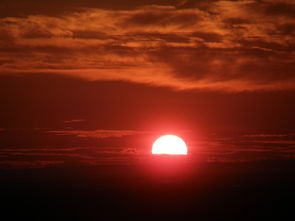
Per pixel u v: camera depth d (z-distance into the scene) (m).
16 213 69.19
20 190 78.19
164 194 78.06
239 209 72.06
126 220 66.69
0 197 75.00
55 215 68.44
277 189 78.19
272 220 66.88
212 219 67.06
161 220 69.12
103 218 68.19
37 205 71.00
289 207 70.25
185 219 68.25
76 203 72.75
